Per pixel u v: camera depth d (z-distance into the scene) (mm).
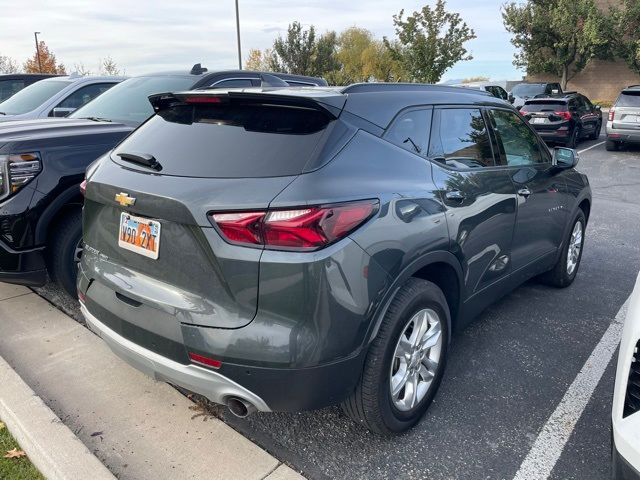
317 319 2232
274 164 2363
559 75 34906
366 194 2418
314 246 2207
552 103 15805
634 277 5312
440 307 2906
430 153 3029
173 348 2389
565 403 3195
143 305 2514
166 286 2447
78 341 3773
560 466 2674
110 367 3457
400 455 2736
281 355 2215
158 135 2818
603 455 2756
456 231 2963
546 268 4492
